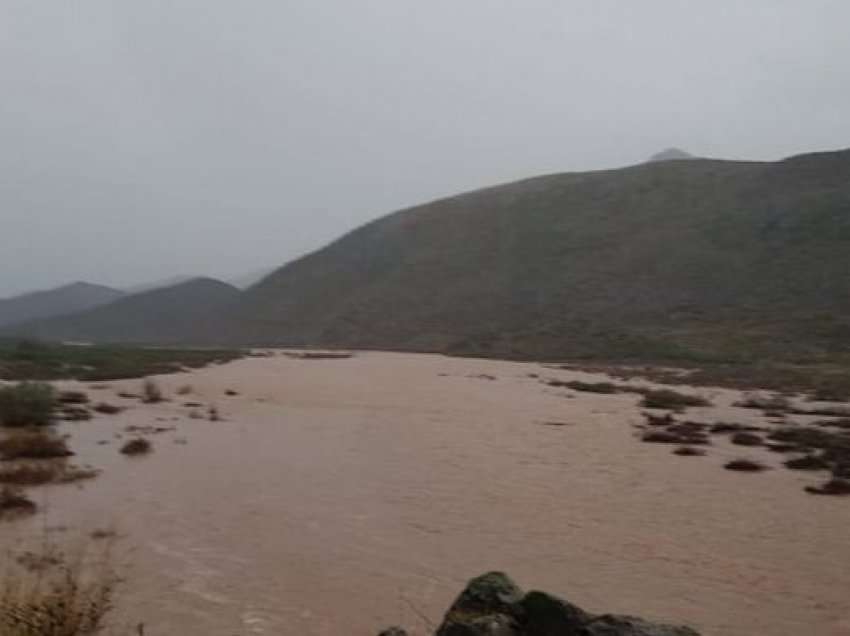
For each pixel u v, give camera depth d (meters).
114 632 7.96
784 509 14.21
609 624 5.97
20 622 6.30
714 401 34.03
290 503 13.92
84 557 10.40
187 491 14.57
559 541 12.03
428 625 8.53
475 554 11.28
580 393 36.12
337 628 8.41
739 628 8.80
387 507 13.88
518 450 20.06
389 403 30.75
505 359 76.81
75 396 29.08
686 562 11.12
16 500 12.81
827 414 29.77
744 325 78.19
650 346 74.31
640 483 16.25
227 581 9.79
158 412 26.39
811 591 10.02
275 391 34.88
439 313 108.00
